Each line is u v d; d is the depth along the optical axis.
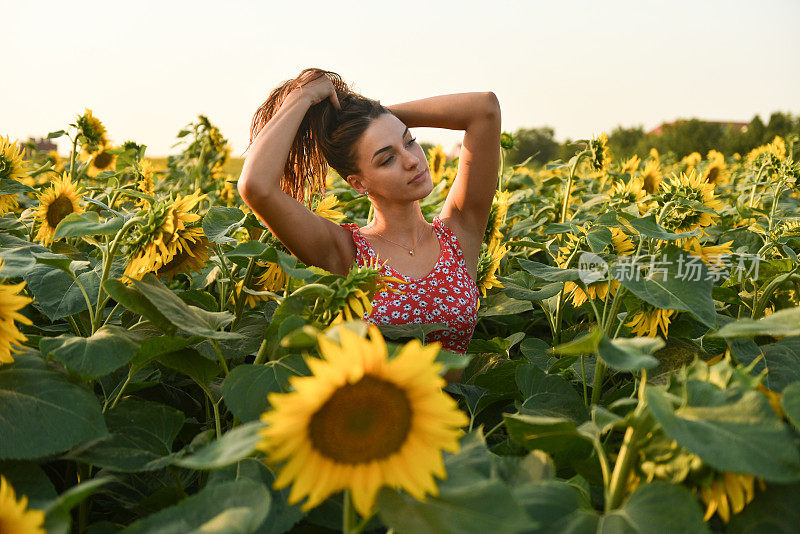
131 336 1.81
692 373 1.37
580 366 2.33
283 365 1.69
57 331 2.53
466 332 2.66
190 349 1.80
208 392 1.87
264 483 1.47
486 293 3.33
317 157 2.86
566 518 1.22
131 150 5.12
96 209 3.49
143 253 1.95
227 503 1.24
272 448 1.05
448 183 5.13
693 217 2.66
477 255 2.93
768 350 1.83
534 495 1.26
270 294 2.09
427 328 2.21
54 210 2.96
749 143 29.20
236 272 2.43
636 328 2.17
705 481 1.21
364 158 2.61
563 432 1.42
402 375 1.07
